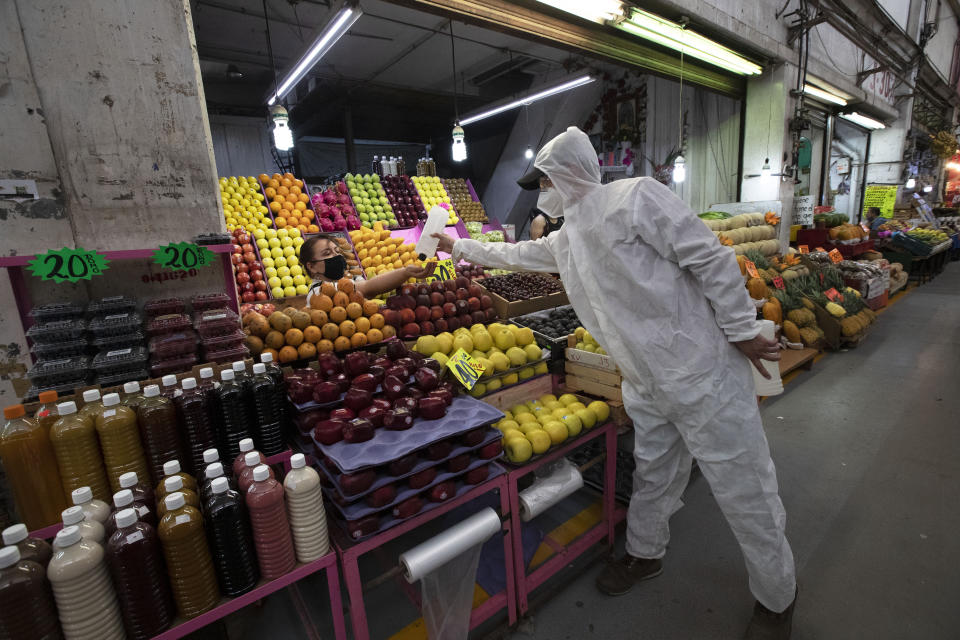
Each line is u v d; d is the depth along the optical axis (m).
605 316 1.75
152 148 1.76
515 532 1.77
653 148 9.05
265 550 1.20
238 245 3.80
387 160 5.75
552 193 1.92
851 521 2.36
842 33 7.46
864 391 3.94
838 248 7.30
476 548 1.69
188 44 1.79
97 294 1.72
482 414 1.64
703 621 1.85
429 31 7.82
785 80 6.65
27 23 1.54
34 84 1.56
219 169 9.91
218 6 6.64
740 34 5.51
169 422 1.34
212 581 1.14
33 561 0.93
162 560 1.07
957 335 5.32
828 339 4.96
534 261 2.27
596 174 1.79
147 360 1.57
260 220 4.24
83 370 1.44
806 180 9.62
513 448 1.74
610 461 2.12
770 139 6.92
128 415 1.28
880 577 2.00
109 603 0.99
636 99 9.23
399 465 1.41
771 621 1.70
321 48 5.39
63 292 1.67
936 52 12.66
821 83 7.61
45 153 1.60
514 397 2.20
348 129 9.32
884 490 2.58
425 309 2.32
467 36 8.09
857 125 10.91
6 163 1.55
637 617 1.88
